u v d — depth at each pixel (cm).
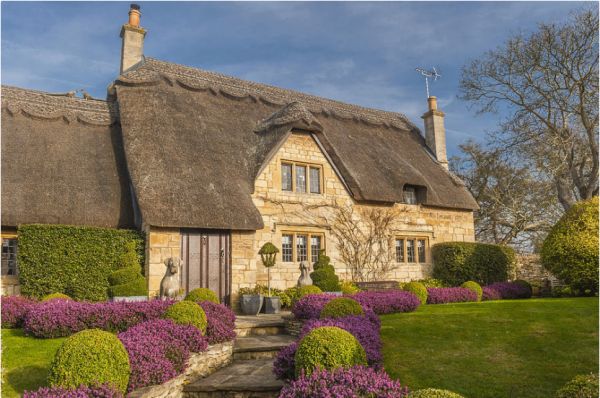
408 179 1859
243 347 923
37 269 1214
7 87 1656
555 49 2273
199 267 1357
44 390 516
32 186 1309
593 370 687
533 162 2570
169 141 1479
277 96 2130
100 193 1390
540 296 1803
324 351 582
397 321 1012
